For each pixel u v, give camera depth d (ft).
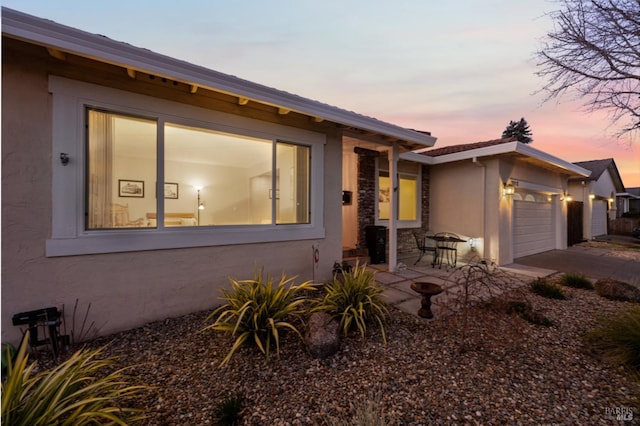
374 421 5.75
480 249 25.05
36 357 8.75
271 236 14.78
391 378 7.85
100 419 5.68
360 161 24.47
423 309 12.17
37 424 4.63
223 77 10.93
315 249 16.38
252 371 8.11
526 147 23.02
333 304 10.92
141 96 11.18
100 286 10.41
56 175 9.64
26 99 9.17
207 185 20.17
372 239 24.02
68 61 9.71
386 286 16.89
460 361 8.75
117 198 11.39
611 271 22.16
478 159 24.97
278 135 15.02
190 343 9.72
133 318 11.04
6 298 8.94
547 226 33.32
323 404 6.81
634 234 48.39
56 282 9.68
